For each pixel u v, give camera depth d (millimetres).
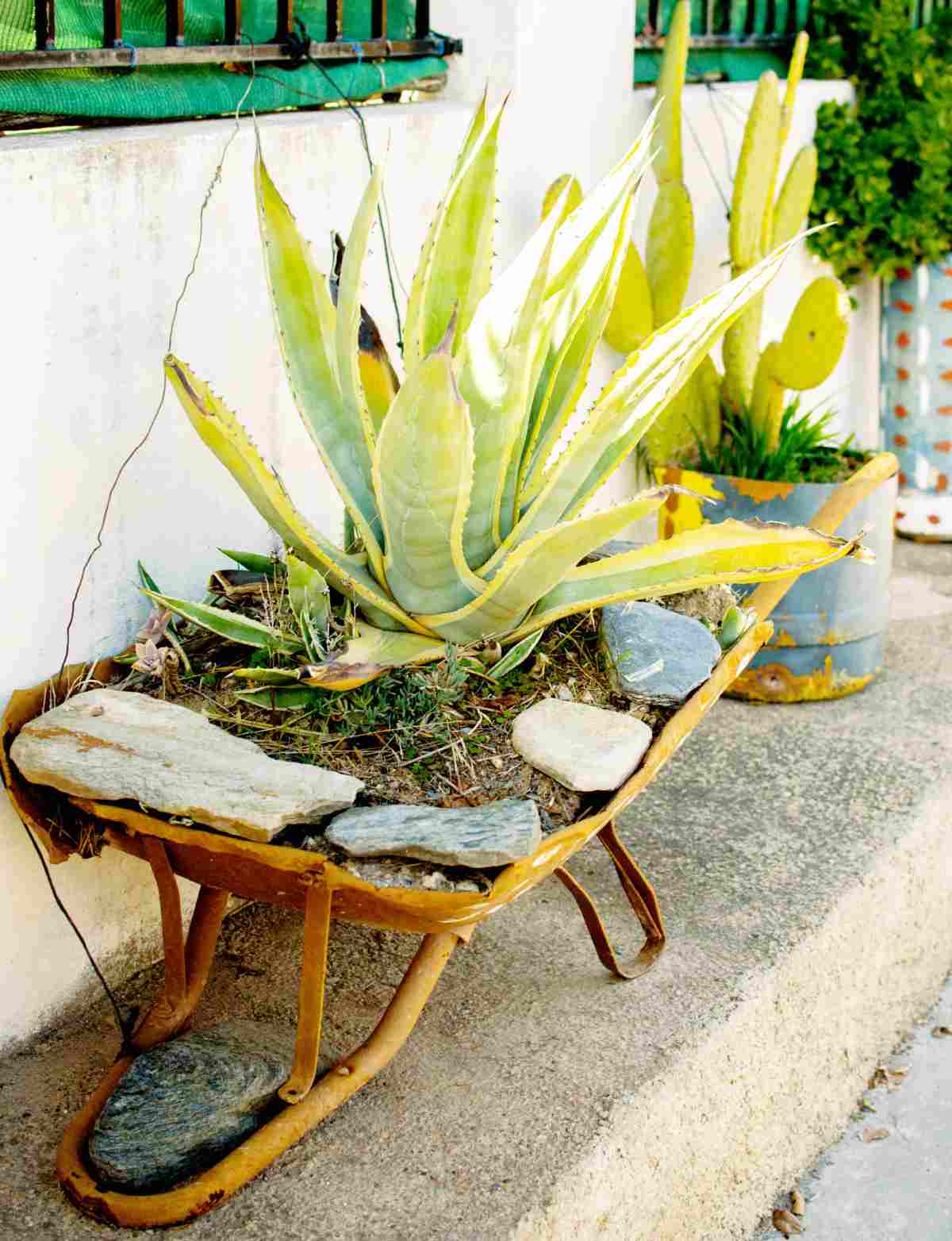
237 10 2359
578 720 1991
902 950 2719
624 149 3301
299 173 2377
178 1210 1717
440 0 2910
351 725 1964
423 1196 1771
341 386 2002
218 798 1733
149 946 2277
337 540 2660
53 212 1934
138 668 2043
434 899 1641
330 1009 2160
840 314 3115
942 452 4520
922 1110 2535
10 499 1958
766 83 3150
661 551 2070
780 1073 2299
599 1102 1940
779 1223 2248
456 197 2055
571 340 2062
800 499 3148
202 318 2236
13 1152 1865
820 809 2832
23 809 1892
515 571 1880
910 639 3770
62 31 2162
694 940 2357
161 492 2217
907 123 4105
